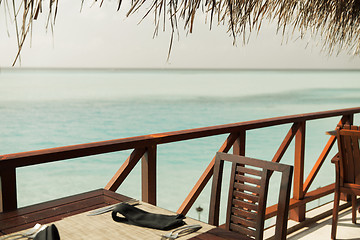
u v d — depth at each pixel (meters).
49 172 14.49
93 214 1.44
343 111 3.82
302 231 3.21
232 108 33.91
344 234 3.10
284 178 1.58
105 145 2.08
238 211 1.76
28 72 121.12
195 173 13.65
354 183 2.90
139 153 2.30
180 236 1.25
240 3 1.63
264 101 39.62
